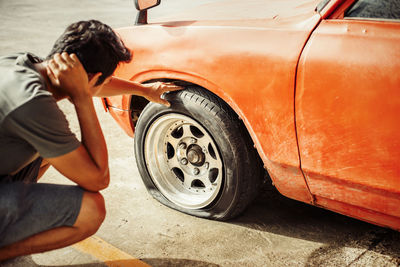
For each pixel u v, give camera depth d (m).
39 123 1.29
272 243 2.04
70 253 2.04
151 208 2.41
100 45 1.40
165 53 1.99
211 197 2.15
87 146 1.48
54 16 9.77
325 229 2.13
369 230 2.09
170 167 2.35
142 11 2.20
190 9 2.62
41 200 1.50
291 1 2.42
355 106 1.50
